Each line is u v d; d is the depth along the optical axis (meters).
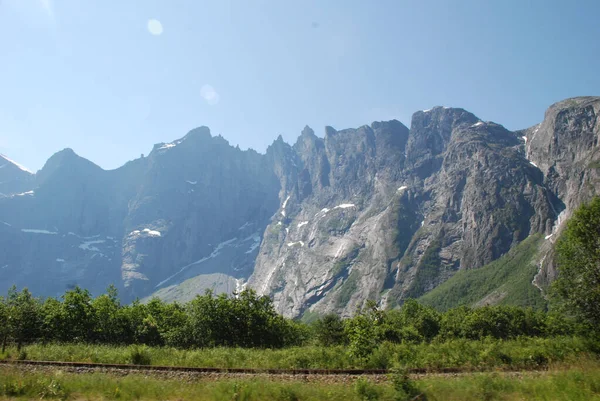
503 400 23.81
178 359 40.22
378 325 66.44
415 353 41.69
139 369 34.62
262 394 25.42
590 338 38.66
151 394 25.62
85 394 25.89
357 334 43.59
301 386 26.70
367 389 25.62
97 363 36.88
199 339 62.09
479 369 34.75
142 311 76.19
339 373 33.62
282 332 68.31
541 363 36.38
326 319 79.75
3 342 49.47
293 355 41.03
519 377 29.88
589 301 40.69
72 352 44.22
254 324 64.81
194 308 65.06
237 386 25.98
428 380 28.02
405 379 26.53
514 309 97.19
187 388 27.25
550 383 26.02
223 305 65.19
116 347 54.31
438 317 98.94
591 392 23.94
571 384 25.23
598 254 41.22
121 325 68.38
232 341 63.31
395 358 38.38
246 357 42.31
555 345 39.41
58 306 68.19
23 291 63.88
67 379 28.44
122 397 25.23
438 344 50.59
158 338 67.12
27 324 55.56
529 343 45.38
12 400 24.52
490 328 86.44
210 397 25.20
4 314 51.59
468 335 85.88
